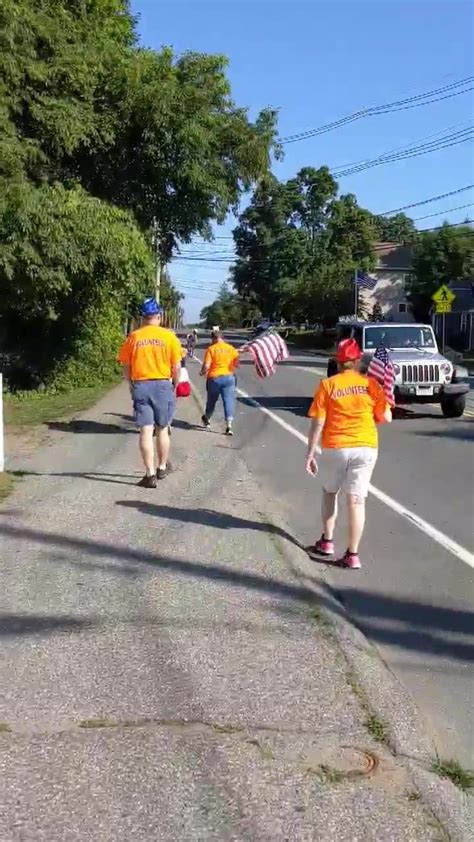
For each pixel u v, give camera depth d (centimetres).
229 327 14962
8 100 1527
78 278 1728
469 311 4925
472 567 670
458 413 1655
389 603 586
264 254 9281
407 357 1645
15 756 356
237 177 2262
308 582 600
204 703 409
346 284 6506
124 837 306
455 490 964
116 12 2166
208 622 513
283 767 354
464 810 334
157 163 2091
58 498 823
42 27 1612
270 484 990
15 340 2045
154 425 904
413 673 473
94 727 382
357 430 641
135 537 694
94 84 1861
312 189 9219
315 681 438
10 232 1447
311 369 3378
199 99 2050
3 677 431
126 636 487
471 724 415
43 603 537
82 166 2045
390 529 787
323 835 311
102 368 2322
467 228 5156
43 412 1591
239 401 2030
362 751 371
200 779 343
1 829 308
